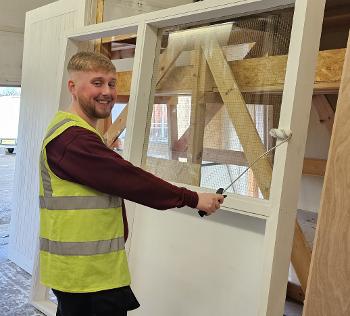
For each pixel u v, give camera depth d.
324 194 1.41
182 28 2.16
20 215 3.71
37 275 2.93
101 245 1.54
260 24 1.83
